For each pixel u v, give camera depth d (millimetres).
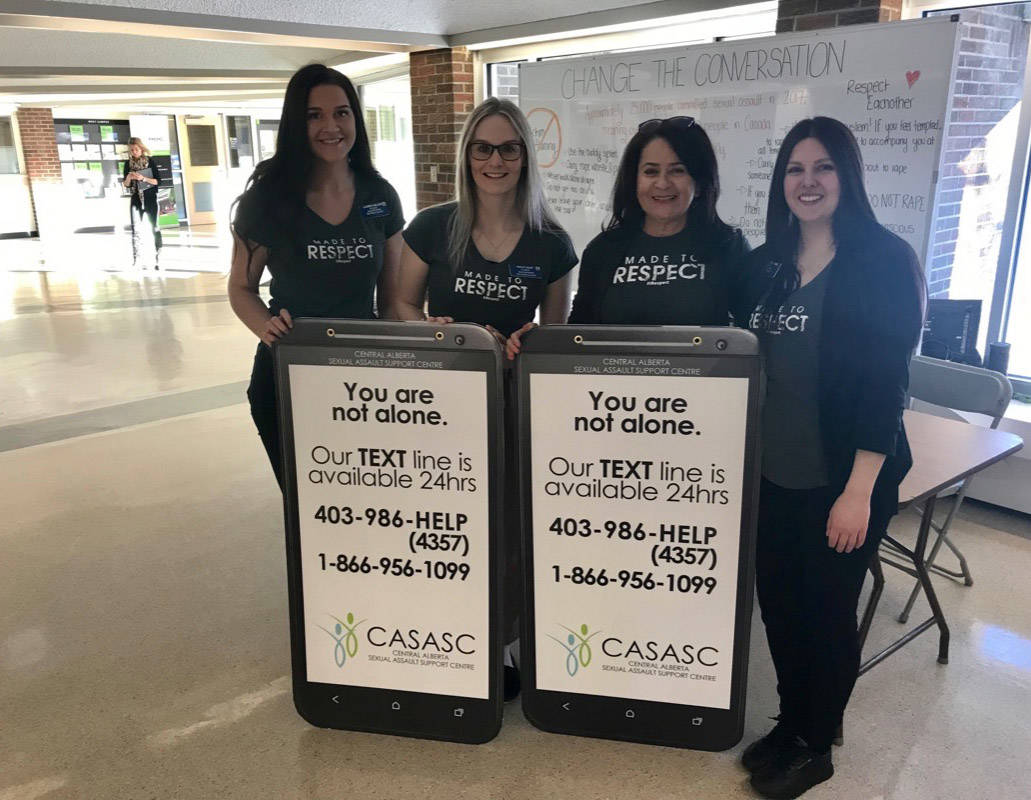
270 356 2352
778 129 3373
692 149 1893
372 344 1869
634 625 1960
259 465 4102
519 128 2068
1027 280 3768
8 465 4094
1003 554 3158
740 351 1742
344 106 2248
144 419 4793
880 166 3119
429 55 5984
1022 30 3633
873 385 1676
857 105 3129
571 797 1931
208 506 3627
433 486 1926
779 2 3621
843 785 1970
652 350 1784
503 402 1860
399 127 7703
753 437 1782
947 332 3375
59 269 10703
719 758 2057
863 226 1683
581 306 2107
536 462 1903
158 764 2059
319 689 2109
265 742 2135
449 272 2209
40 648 2566
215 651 2551
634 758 2061
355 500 1973
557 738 2137
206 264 11133
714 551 1870
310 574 2041
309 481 1984
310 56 7348
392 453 1926
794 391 1780
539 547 1957
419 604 2004
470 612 1985
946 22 2852
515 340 1854
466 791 1952
